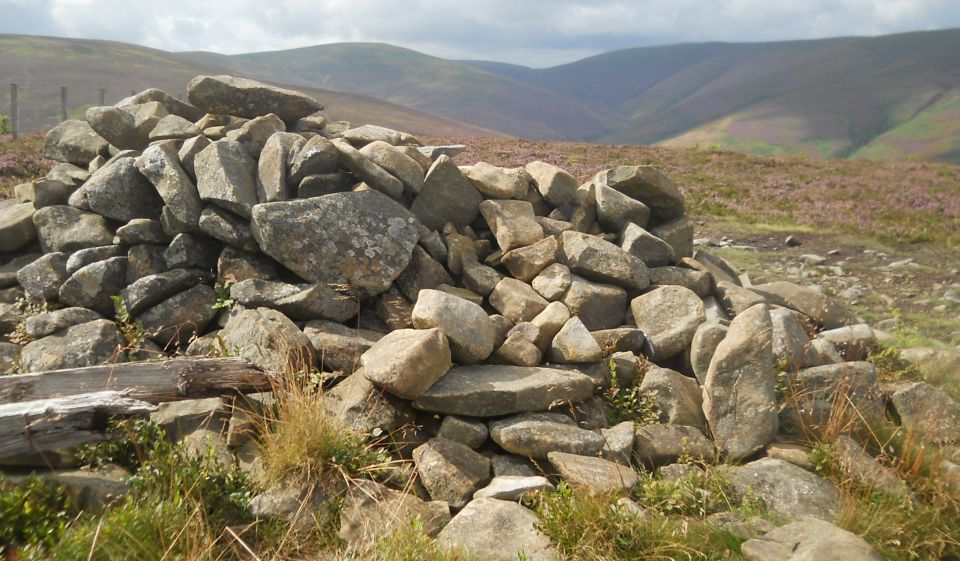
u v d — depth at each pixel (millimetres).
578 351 5727
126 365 4520
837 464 4816
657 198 7969
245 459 4688
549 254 6809
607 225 7656
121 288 6367
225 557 3873
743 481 4664
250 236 6250
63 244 6816
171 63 185500
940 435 5359
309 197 6688
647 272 6824
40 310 6320
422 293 5684
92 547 3316
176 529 3721
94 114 7688
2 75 129250
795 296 7648
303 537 4082
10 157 15758
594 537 3814
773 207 17797
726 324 6199
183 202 6363
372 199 6512
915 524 4215
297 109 8328
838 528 3973
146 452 4664
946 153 173500
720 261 8570
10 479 4102
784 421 5469
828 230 15328
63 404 3969
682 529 4035
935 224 15852
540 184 8023
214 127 7910
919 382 6012
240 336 5500
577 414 5379
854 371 5676
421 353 4855
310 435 4457
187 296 6180
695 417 5383
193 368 4629
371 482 4336
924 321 8875
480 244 7219
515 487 4316
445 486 4488
